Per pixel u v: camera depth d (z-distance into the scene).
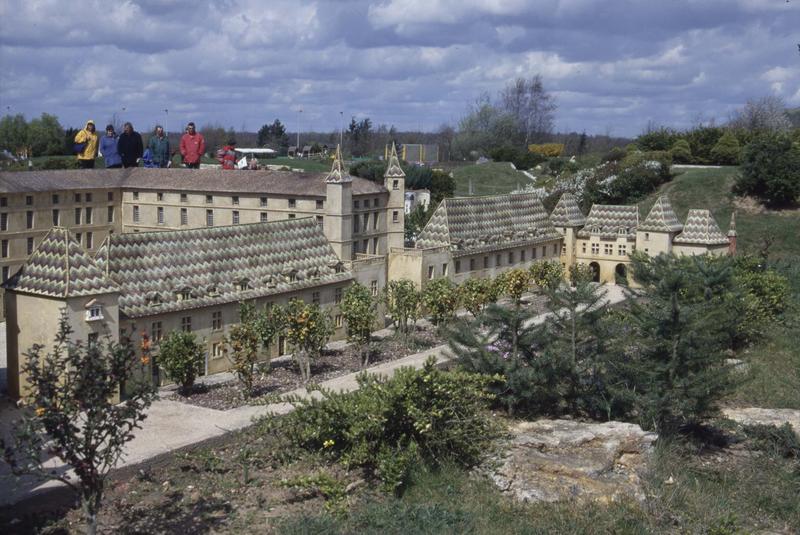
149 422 39.81
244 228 60.66
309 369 52.03
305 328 50.59
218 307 55.31
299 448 36.19
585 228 94.38
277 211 84.19
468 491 33.88
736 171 121.94
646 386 42.22
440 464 35.62
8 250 81.88
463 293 66.25
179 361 47.50
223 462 35.75
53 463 33.94
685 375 41.91
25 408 42.19
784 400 50.25
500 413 43.09
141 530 29.39
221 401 46.34
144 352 47.75
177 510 31.03
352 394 36.72
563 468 34.81
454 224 81.06
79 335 43.97
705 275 55.44
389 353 59.19
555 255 94.31
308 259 63.91
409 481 34.25
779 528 33.59
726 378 41.81
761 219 109.31
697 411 41.78
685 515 32.41
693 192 118.56
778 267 82.38
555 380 42.69
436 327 67.81
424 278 74.88
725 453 41.31
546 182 140.12
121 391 44.72
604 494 33.59
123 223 95.75
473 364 42.84
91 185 91.38
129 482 33.41
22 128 161.38
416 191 133.88
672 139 143.38
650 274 46.88
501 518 31.42
